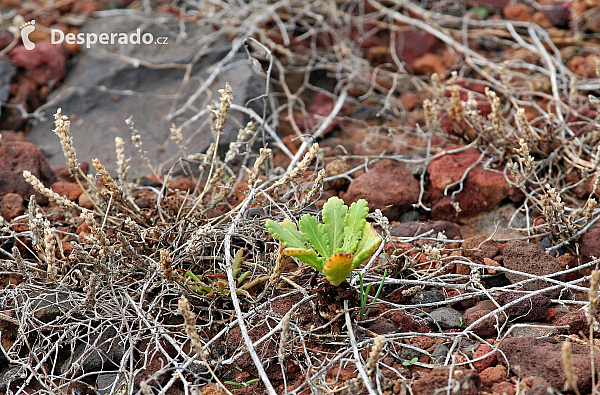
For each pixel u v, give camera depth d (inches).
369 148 53.5
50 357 45.8
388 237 46.2
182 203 48.1
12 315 46.1
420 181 50.6
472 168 50.1
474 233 49.6
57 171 51.5
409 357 44.8
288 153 51.8
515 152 50.0
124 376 44.9
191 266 46.6
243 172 51.9
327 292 44.6
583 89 54.1
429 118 51.4
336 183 50.6
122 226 47.6
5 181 49.7
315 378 44.3
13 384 45.4
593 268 47.3
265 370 44.9
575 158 49.7
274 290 45.9
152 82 55.6
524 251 46.9
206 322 46.0
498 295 46.1
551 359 44.0
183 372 44.9
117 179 51.8
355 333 44.9
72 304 45.9
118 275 46.4
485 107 53.7
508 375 44.2
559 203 47.2
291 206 48.1
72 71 55.9
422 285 46.5
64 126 46.7
